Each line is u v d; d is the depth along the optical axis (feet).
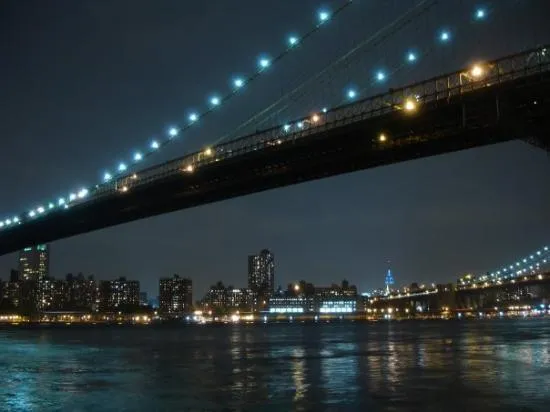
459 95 185.68
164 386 111.96
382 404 89.04
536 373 121.90
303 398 95.81
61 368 147.84
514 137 191.01
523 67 177.78
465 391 99.35
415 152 210.79
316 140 220.23
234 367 146.51
